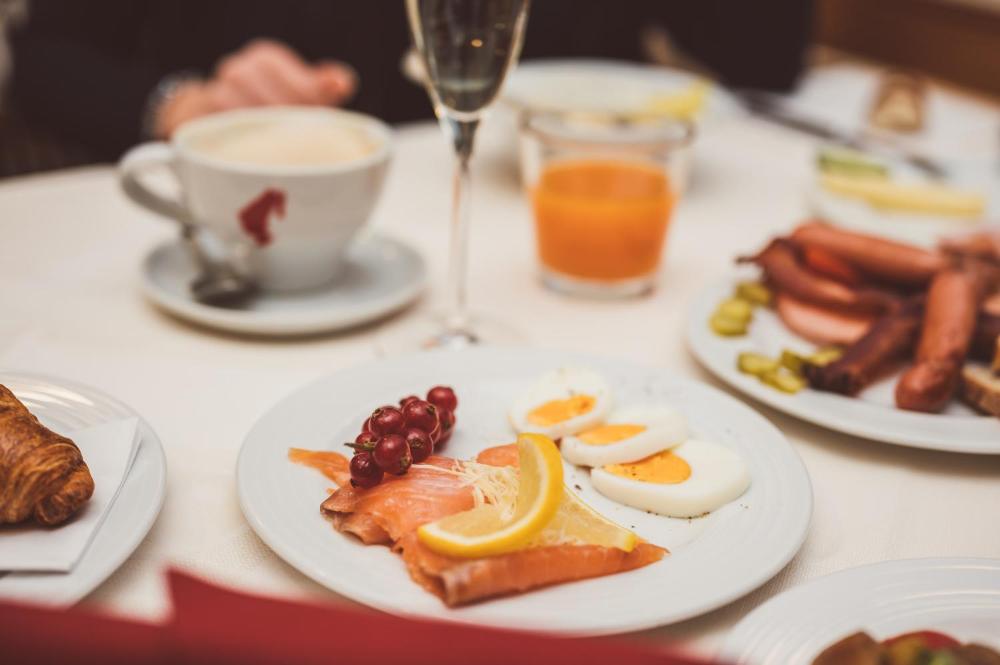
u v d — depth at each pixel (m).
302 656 0.33
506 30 0.61
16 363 0.61
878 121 1.09
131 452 0.51
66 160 1.11
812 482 0.56
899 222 0.84
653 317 0.71
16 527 0.47
